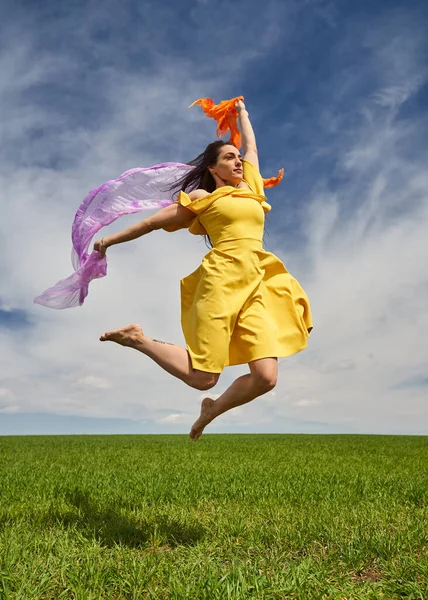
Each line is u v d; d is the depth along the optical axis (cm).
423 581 348
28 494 654
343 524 489
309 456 1192
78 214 522
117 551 406
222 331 418
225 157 486
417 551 421
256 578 341
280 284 461
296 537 446
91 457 1169
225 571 359
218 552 418
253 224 451
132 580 341
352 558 392
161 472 869
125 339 427
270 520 505
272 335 432
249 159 532
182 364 418
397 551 412
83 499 615
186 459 1114
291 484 722
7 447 1492
